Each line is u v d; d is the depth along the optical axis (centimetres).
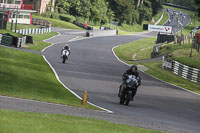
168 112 5641
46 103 4994
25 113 3509
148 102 6619
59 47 18125
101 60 15400
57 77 8800
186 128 4247
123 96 5906
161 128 3925
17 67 9019
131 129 3331
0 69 7981
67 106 4969
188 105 6825
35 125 2728
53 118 3431
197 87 10550
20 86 6347
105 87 8100
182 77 12550
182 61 14425
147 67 14088
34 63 11012
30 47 16050
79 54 16700
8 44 15062
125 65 14312
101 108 5191
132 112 5159
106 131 2912
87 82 8581
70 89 7275
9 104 4256
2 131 2352
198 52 17025
